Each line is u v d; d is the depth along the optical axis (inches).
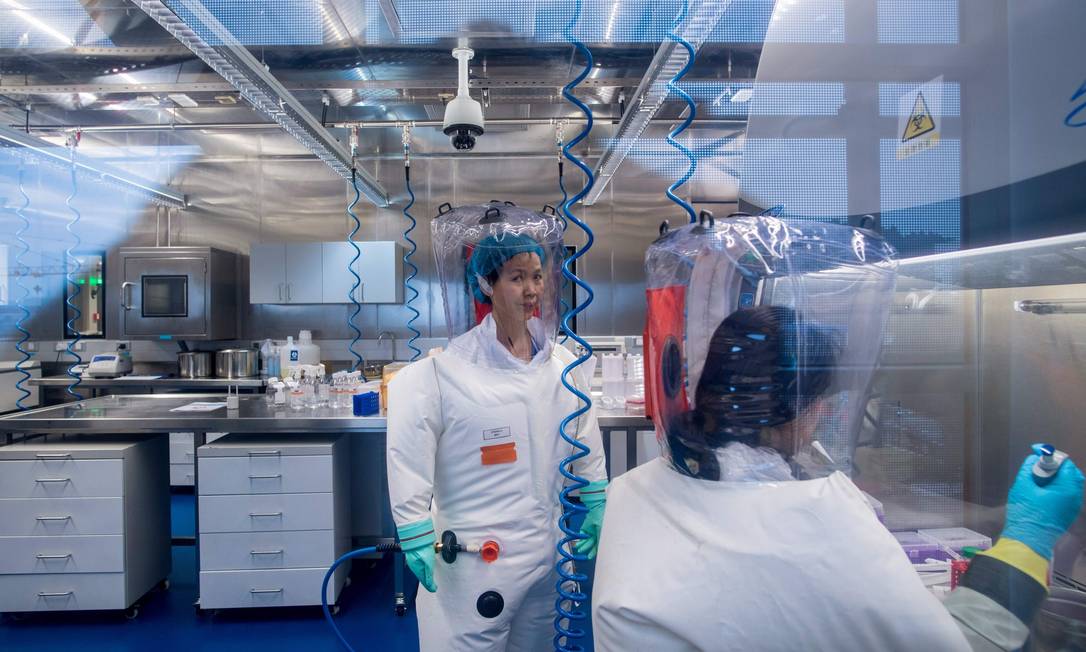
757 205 49.4
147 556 95.9
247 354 169.8
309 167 185.5
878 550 25.8
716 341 31.3
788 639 25.3
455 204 185.8
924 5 33.9
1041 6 27.2
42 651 83.9
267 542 89.4
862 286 34.0
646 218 183.2
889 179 36.3
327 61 115.4
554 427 55.5
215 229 186.2
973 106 31.1
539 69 117.6
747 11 95.3
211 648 84.2
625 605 27.5
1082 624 29.6
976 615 30.2
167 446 103.2
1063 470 31.1
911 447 41.0
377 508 112.0
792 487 28.5
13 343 182.7
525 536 52.1
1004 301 35.2
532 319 57.7
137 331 167.6
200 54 77.6
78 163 131.1
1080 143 25.4
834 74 40.5
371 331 186.4
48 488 88.1
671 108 144.5
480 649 50.7
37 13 105.1
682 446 31.8
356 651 83.4
